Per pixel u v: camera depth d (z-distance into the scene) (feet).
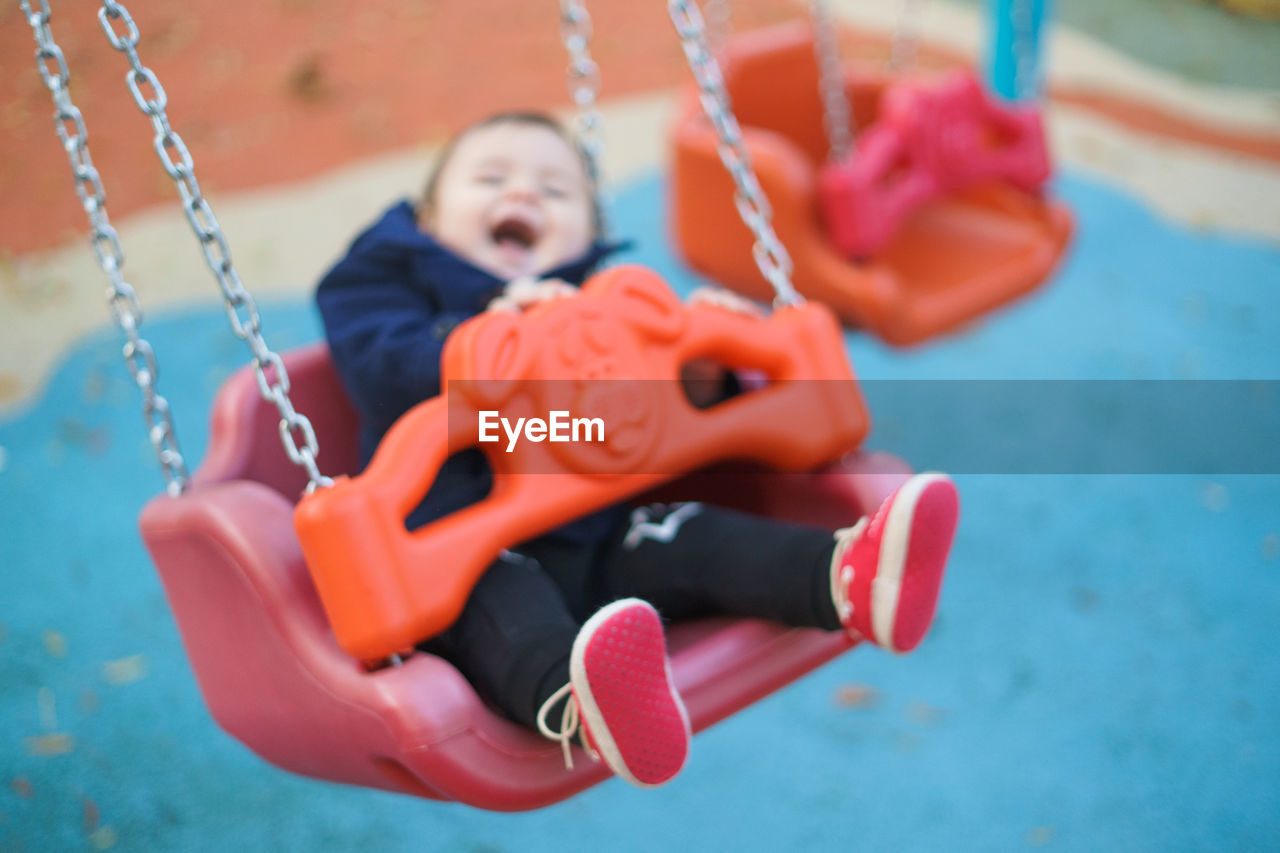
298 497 5.82
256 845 6.49
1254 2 23.30
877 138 10.89
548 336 4.54
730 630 4.68
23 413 11.12
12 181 16.62
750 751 7.05
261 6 22.00
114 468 10.22
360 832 6.58
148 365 4.78
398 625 3.98
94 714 7.49
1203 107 18.75
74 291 13.43
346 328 5.41
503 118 6.28
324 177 16.46
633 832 6.51
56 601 8.58
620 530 5.16
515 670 4.20
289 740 4.64
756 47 13.03
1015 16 11.14
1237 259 13.51
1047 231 11.73
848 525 5.20
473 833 6.56
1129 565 8.55
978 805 6.56
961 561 8.69
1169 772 6.72
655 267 13.24
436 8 22.30
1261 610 8.04
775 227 11.25
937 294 10.96
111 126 18.06
